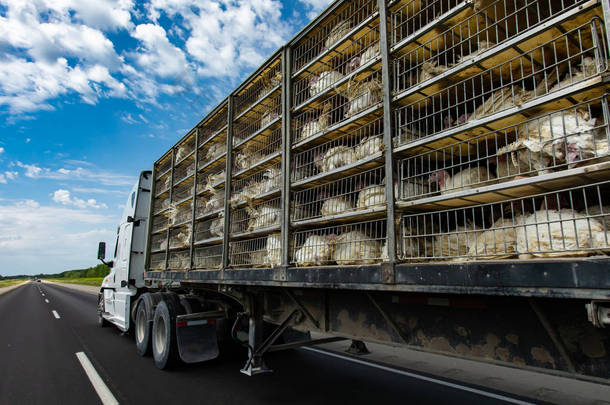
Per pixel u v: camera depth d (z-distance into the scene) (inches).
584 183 70.9
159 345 233.0
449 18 94.6
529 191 78.4
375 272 97.0
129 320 306.8
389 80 106.4
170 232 265.0
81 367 233.5
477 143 90.9
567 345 69.7
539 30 75.2
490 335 82.4
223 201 202.2
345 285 106.0
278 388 189.5
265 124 175.8
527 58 84.2
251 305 174.9
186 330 219.8
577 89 67.4
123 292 329.1
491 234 84.9
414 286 86.4
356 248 112.2
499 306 81.3
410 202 94.6
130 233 324.5
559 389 186.2
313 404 166.9
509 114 78.4
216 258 198.5
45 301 930.1
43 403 169.3
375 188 109.8
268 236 154.2
